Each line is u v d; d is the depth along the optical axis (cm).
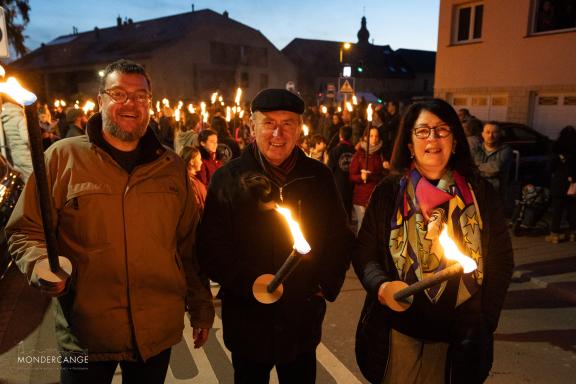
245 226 182
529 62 1153
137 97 165
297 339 187
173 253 179
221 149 582
